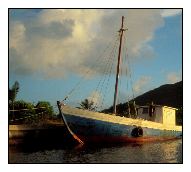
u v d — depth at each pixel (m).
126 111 55.94
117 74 35.66
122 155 25.53
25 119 39.28
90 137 30.61
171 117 41.62
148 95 124.75
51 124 35.00
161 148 30.73
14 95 37.59
